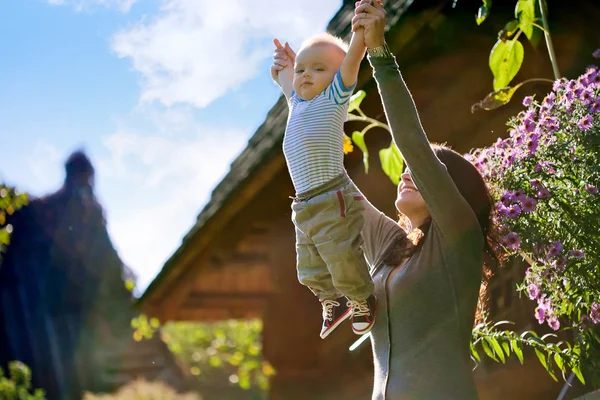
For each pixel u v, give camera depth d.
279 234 8.03
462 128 6.24
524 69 5.65
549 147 3.42
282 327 8.63
